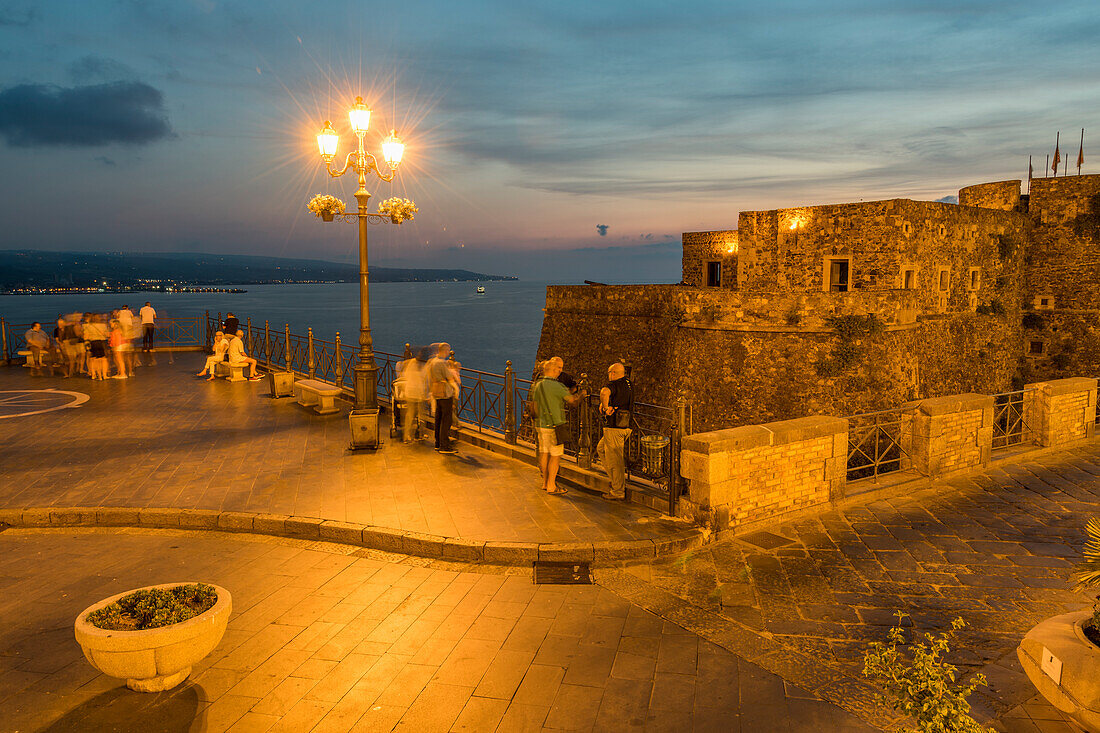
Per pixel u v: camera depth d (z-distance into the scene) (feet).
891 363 84.12
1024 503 28.19
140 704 14.84
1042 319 125.08
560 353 115.96
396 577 21.79
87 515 26.71
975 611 19.06
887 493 29.27
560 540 23.50
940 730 10.77
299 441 39.09
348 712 14.64
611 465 27.78
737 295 85.25
